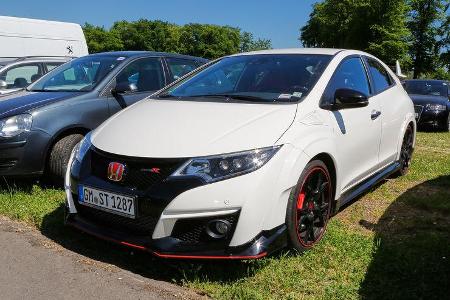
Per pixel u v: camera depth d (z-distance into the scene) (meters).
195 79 4.54
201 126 3.34
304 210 3.47
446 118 11.41
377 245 3.65
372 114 4.55
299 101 3.70
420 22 42.00
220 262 3.32
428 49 42.53
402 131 5.37
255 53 4.78
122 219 3.22
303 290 3.03
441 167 6.45
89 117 5.13
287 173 3.19
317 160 3.55
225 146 3.10
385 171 5.11
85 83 5.59
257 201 3.02
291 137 3.32
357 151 4.22
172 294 2.97
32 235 3.88
